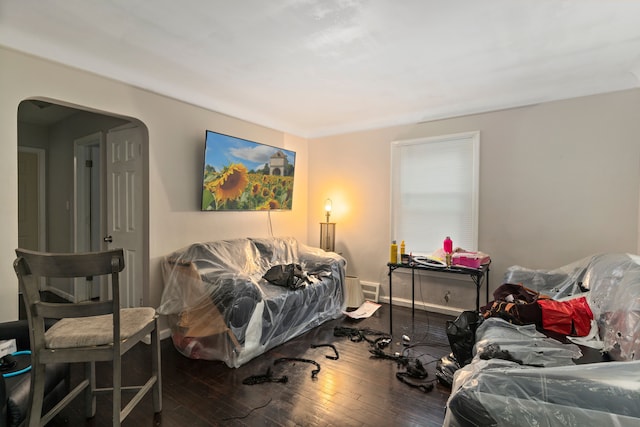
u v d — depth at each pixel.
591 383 0.89
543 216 3.13
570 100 2.99
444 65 2.55
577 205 2.98
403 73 2.70
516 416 0.87
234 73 2.71
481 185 3.42
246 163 3.63
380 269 4.07
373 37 2.12
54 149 4.17
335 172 4.42
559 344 1.78
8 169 2.06
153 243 2.88
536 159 3.15
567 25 1.97
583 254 2.97
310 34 2.09
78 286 3.73
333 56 2.40
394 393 2.09
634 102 2.74
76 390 1.70
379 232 4.07
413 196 3.86
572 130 2.99
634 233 2.78
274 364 2.46
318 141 4.56
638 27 1.99
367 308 3.75
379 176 4.07
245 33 2.08
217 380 2.22
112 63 2.52
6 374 1.56
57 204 4.14
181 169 3.10
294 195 4.45
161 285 2.94
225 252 3.12
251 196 3.73
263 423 1.79
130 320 1.70
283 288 2.97
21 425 1.44
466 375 1.20
